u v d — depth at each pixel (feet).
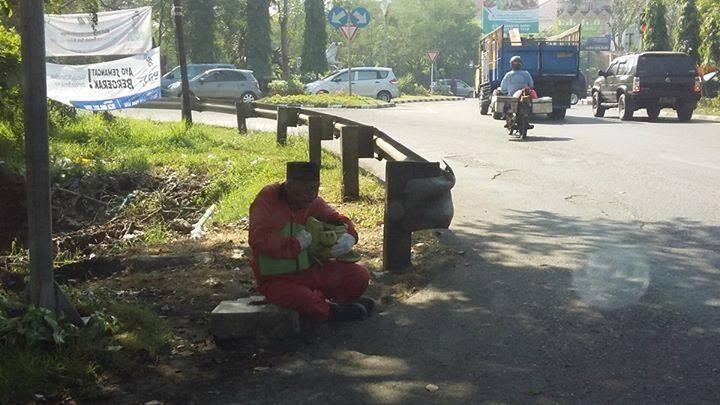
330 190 35.01
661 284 20.54
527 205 31.68
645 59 77.97
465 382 14.70
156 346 16.25
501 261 22.97
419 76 279.28
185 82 60.23
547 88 79.77
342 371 15.35
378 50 266.16
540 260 23.06
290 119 50.34
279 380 15.01
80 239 34.96
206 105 63.26
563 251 24.09
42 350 15.47
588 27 286.87
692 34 116.88
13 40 42.65
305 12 177.99
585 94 134.10
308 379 15.02
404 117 83.56
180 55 59.98
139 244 30.25
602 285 20.52
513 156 47.37
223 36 185.57
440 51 278.26
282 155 47.32
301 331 17.47
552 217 29.22
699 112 88.99
